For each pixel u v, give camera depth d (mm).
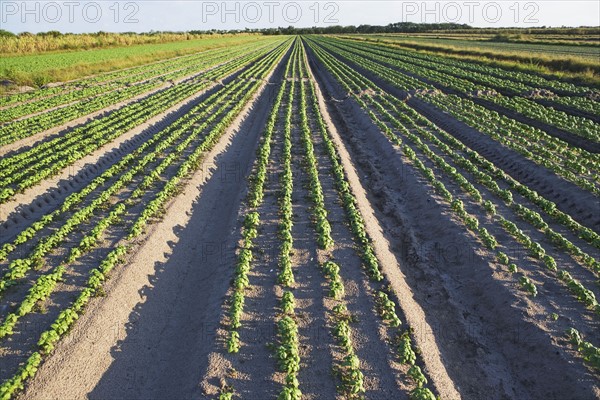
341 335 11945
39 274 14656
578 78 44438
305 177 22828
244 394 10500
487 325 13453
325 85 51219
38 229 17391
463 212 18250
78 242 16594
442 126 32969
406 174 23156
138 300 13727
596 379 10766
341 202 20031
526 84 45531
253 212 19047
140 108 35250
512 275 14680
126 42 89938
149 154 24844
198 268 16250
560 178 21547
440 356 12219
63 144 26297
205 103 37969
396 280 14859
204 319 13047
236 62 70750
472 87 43219
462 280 15391
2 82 43469
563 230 17797
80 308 12742
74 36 79875
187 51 85688
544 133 27781
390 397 10594
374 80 53094
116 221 17875
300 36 185625
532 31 126062
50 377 10664
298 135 29922
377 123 31828
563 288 14031
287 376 10648
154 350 12320
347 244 16688
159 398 10898
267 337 12195
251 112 37438
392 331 12562
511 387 11422
